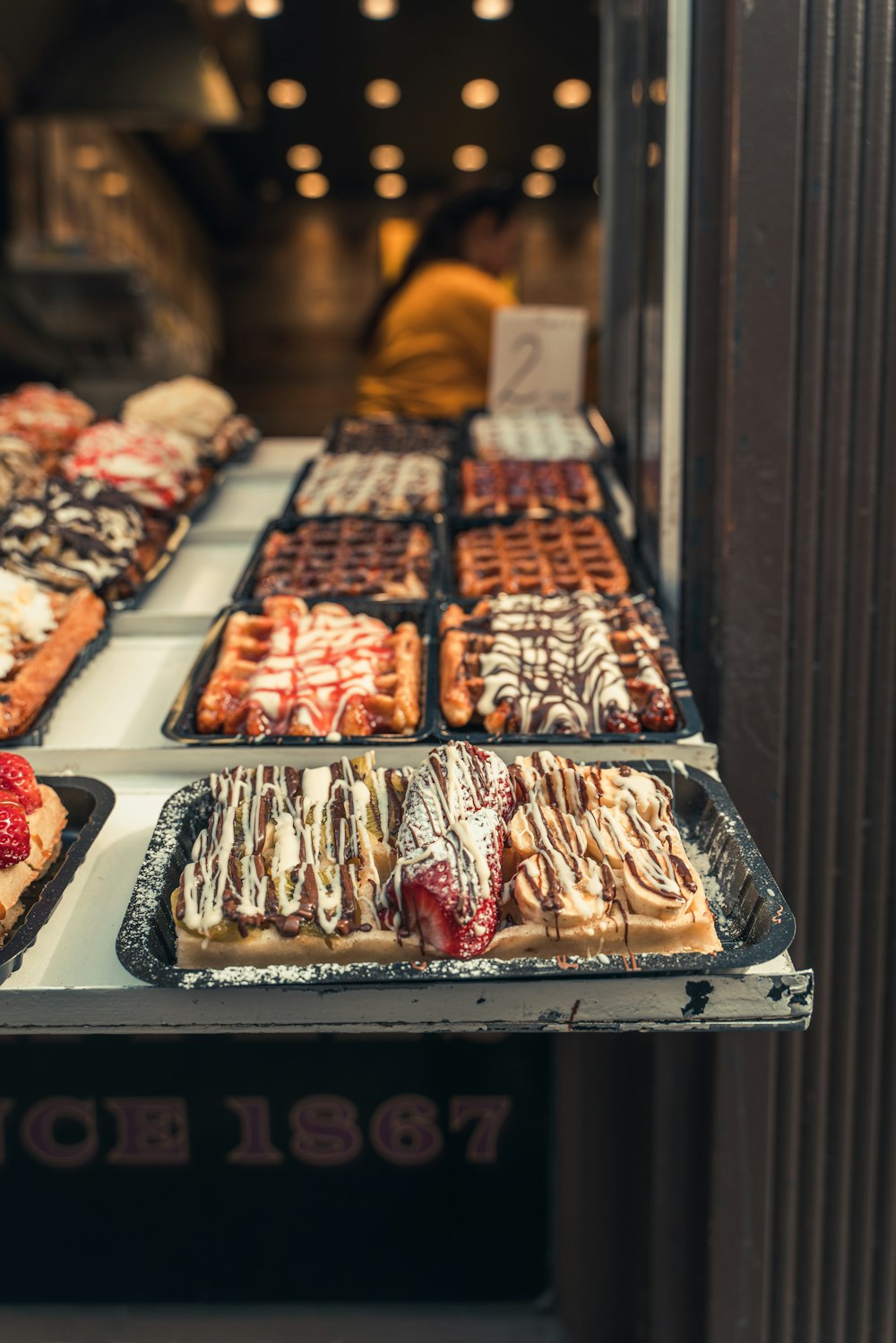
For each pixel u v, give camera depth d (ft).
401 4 17.71
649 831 3.55
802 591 5.13
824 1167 5.62
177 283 23.72
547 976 3.05
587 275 27.50
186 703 4.62
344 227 27.50
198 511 7.52
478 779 3.49
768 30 4.65
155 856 3.60
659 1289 5.51
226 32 14.75
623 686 4.51
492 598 5.50
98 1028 3.18
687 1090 5.35
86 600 5.47
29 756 4.41
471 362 11.02
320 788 3.81
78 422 8.57
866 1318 5.82
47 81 12.95
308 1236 5.39
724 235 4.91
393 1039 5.14
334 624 5.24
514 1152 5.32
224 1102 5.20
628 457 7.47
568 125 22.95
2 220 15.35
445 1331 5.37
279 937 3.19
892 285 4.85
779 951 3.10
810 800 5.36
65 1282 5.42
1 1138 5.24
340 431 9.30
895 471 5.02
